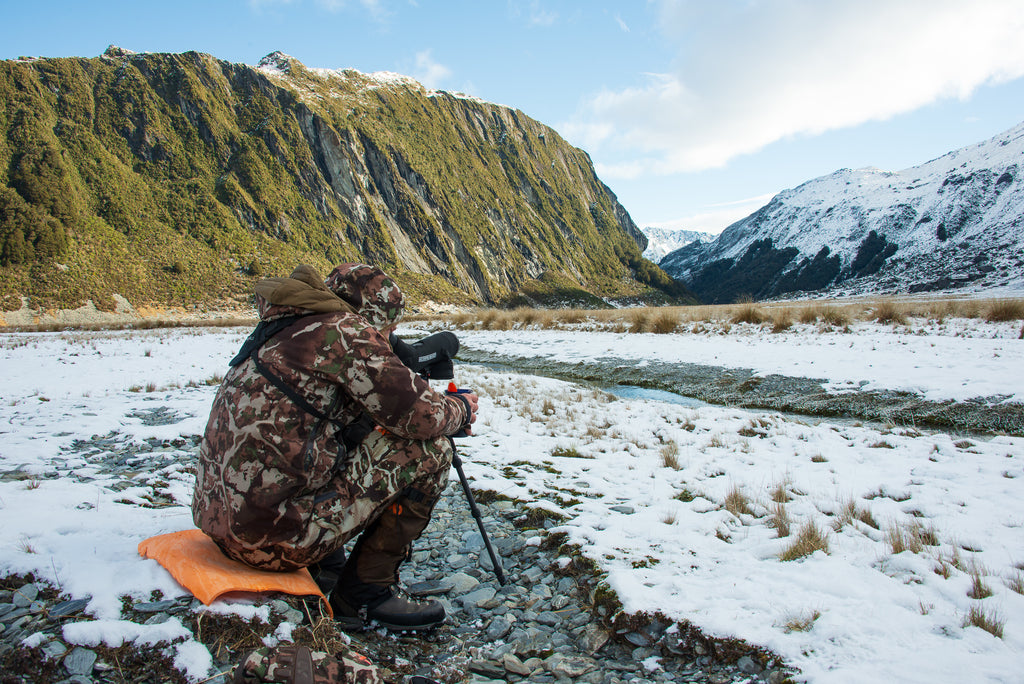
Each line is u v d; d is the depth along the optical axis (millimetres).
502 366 16516
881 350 12727
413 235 164000
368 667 2092
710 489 5125
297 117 157375
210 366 14695
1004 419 7766
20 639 2330
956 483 5191
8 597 2621
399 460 2705
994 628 2709
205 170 132000
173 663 2238
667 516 4434
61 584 2676
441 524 4602
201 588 2500
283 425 2379
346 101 183500
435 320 33250
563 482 5461
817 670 2512
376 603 2918
